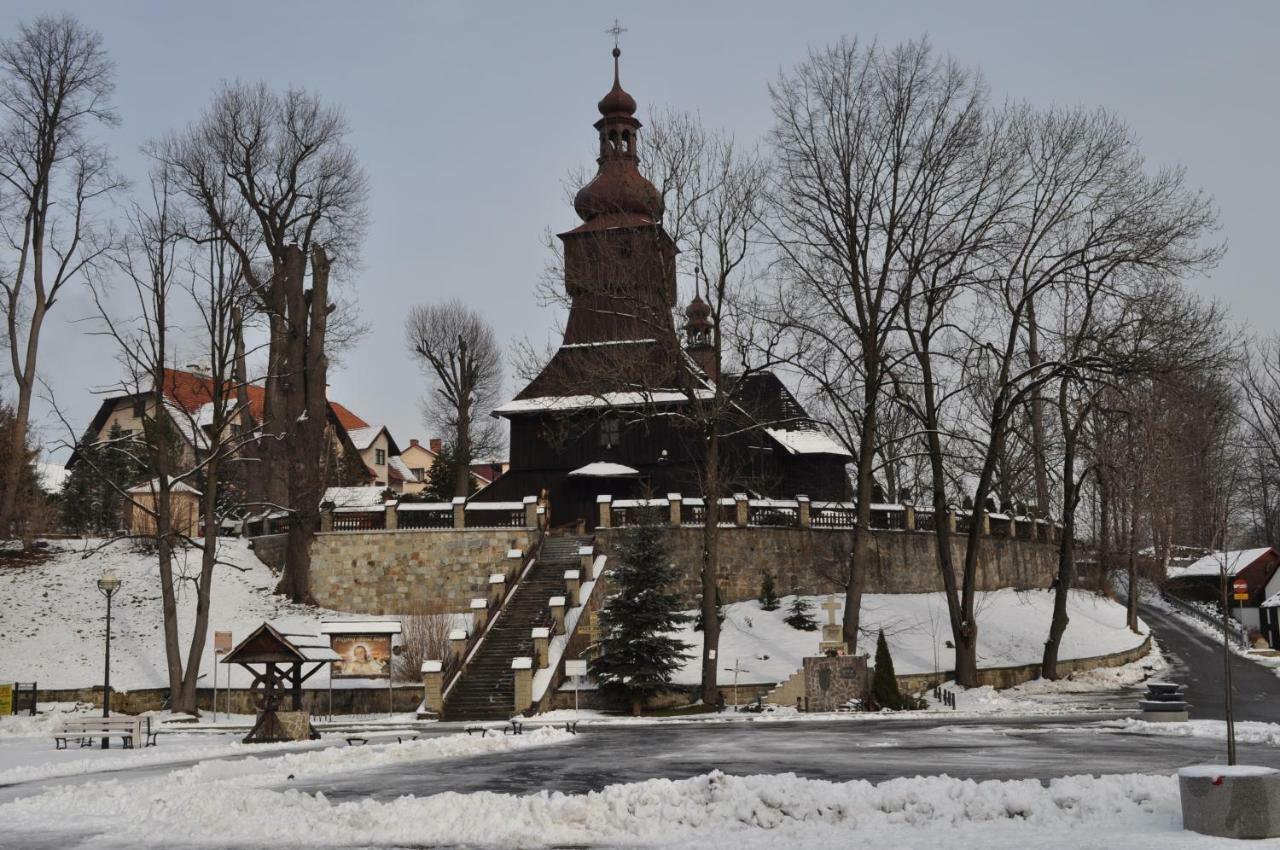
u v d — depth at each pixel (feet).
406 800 52.47
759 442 206.59
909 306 147.64
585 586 154.40
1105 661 168.96
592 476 197.88
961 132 139.13
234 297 150.71
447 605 170.09
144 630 161.27
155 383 142.61
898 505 185.88
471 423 306.35
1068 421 181.06
